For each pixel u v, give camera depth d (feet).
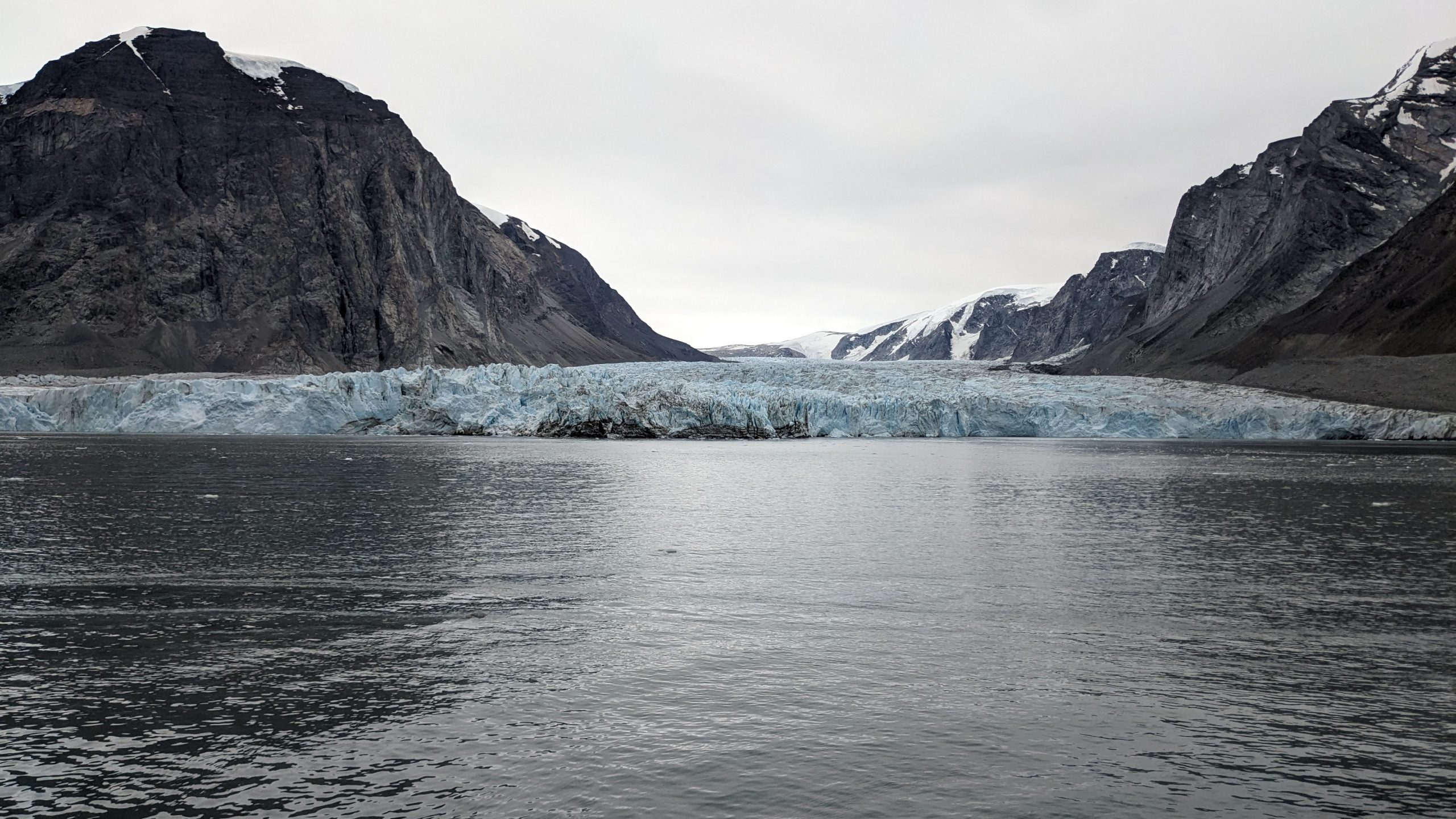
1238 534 99.25
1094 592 68.95
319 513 110.32
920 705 44.14
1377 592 69.41
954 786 35.65
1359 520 110.73
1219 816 33.45
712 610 62.44
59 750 38.73
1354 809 33.88
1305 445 294.66
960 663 50.75
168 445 240.12
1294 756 38.47
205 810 33.55
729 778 36.24
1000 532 99.81
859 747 39.24
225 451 221.66
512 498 128.98
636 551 86.12
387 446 253.03
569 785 35.58
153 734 40.37
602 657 51.31
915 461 218.79
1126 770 37.17
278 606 62.80
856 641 55.01
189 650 52.49
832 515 114.62
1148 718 42.65
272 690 45.85
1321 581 73.10
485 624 58.39
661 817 33.17
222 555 81.82
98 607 62.34
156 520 103.04
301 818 32.89
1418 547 90.68
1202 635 56.70
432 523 103.76
